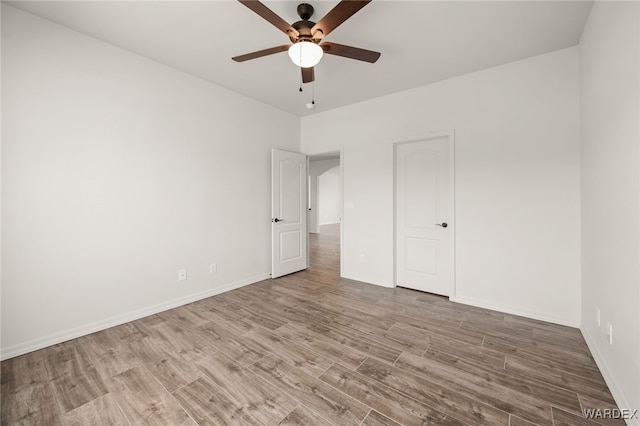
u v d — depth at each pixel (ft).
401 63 9.43
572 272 8.41
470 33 7.75
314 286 12.52
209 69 10.06
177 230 10.15
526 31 7.64
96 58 8.14
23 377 6.05
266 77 10.68
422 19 7.15
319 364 6.51
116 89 8.57
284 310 9.75
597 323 6.51
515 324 8.60
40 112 7.20
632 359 4.57
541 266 8.90
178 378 6.01
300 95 12.42
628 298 4.74
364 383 5.82
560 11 6.81
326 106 13.76
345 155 13.69
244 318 9.10
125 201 8.79
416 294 11.42
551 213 8.71
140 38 8.13
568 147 8.42
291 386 5.74
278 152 13.67
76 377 6.05
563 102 8.48
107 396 5.47
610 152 5.55
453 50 8.63
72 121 7.72
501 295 9.62
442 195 11.22
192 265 10.62
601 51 6.01
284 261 14.15
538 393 5.50
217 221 11.48
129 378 6.02
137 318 9.06
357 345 7.37
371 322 8.77
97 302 8.23
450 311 9.64
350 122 13.47
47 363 6.57
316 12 6.95
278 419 4.87
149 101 9.33
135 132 9.00
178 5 6.71
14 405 5.23
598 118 6.29
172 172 9.98
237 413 5.02
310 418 4.89
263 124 13.37
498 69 9.55
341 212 13.88
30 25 7.01
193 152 10.61
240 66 9.84
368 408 5.13
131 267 8.95
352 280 13.44
